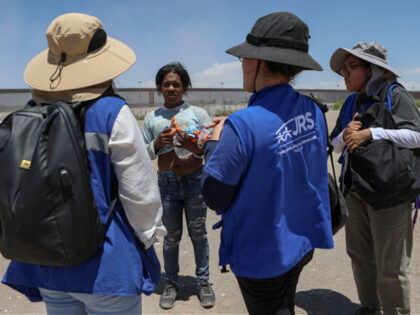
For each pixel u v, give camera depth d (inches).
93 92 60.9
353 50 94.5
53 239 53.9
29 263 60.8
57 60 63.2
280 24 60.4
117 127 58.9
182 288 132.7
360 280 108.3
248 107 61.8
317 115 66.4
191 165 115.6
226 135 58.1
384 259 92.5
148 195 62.2
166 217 119.3
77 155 54.7
